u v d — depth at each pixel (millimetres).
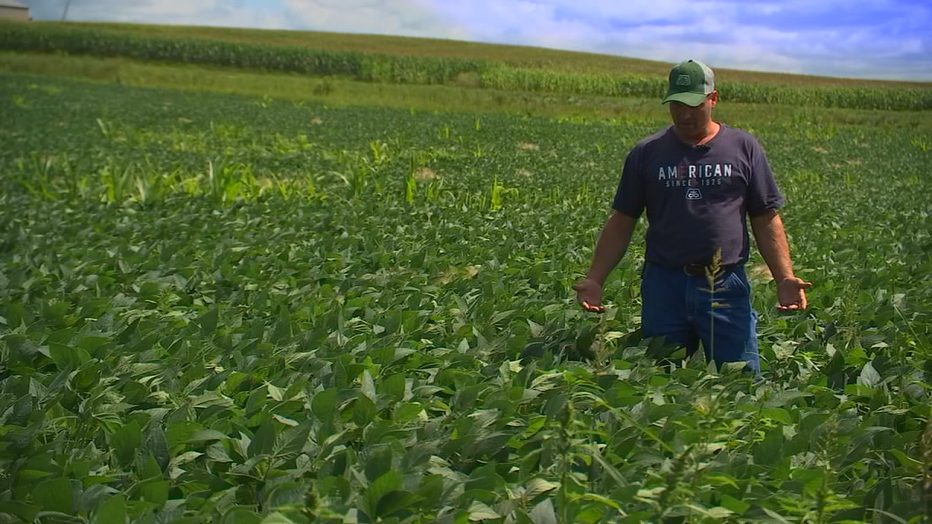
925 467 2652
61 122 29344
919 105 53719
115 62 62875
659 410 3529
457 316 5309
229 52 64000
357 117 34781
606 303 5844
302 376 4117
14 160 19062
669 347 4570
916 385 4027
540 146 25422
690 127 4422
